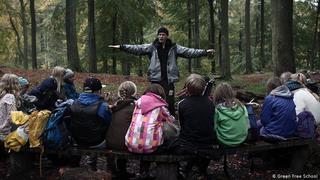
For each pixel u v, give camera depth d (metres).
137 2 28.83
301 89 7.75
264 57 37.84
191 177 7.16
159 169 6.38
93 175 6.55
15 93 7.22
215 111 6.71
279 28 12.79
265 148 7.01
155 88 6.53
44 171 7.09
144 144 6.23
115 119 6.63
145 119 6.30
